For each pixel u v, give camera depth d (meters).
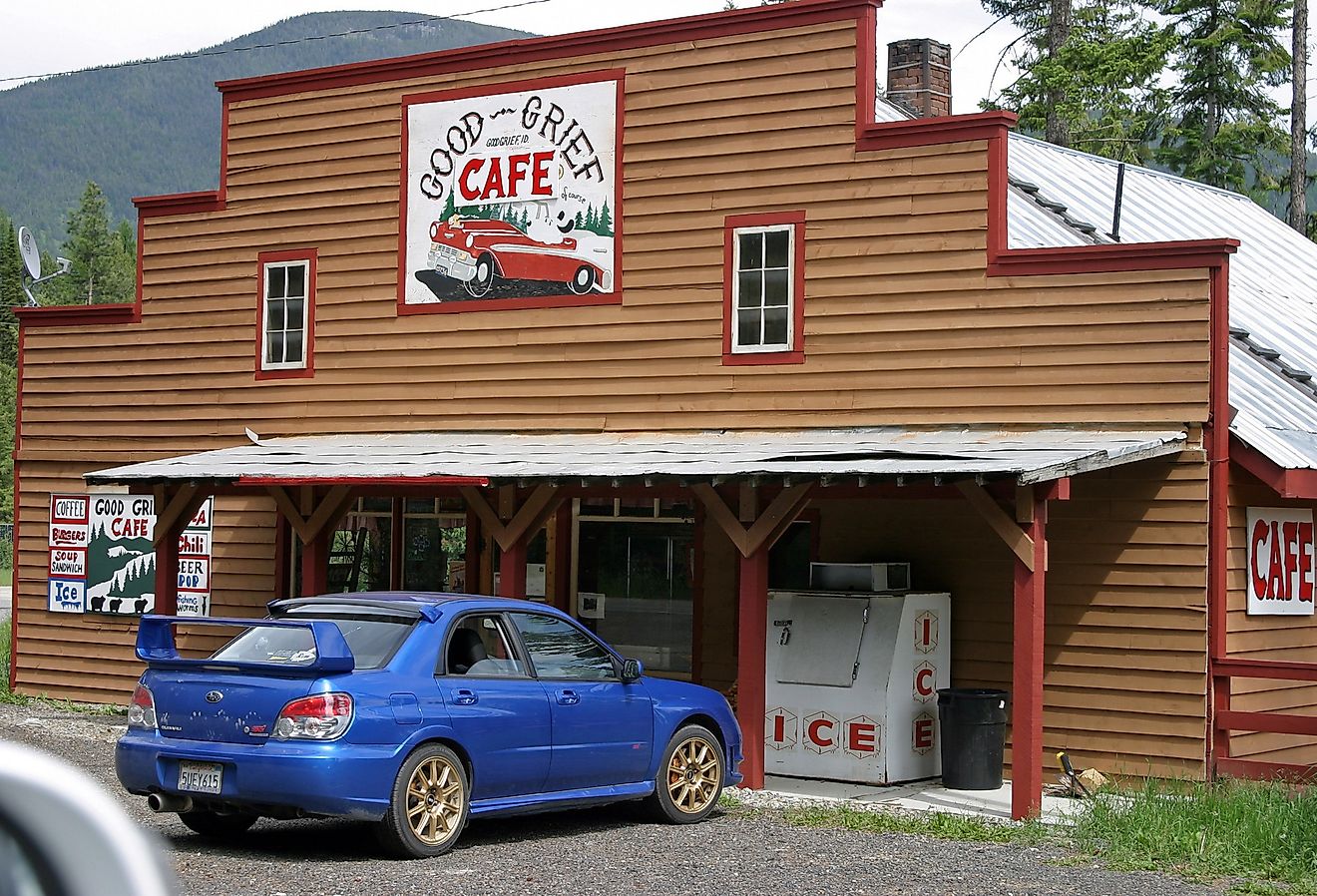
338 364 18.75
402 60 18.38
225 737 9.79
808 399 15.79
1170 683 13.72
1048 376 14.51
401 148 18.44
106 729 17.41
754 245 16.23
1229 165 41.69
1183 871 9.91
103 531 20.39
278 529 19.36
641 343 16.81
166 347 20.02
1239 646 14.10
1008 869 9.94
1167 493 13.84
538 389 17.42
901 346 15.32
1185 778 13.52
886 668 14.14
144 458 20.12
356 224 18.72
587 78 17.25
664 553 17.39
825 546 15.94
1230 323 17.56
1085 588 14.20
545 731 10.75
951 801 13.33
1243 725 13.41
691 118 16.64
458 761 10.20
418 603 10.61
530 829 11.34
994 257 14.85
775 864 9.99
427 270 18.20
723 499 13.87
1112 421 14.15
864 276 15.56
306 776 9.48
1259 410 14.77
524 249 17.58
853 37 15.77
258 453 17.70
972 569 15.02
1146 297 14.05
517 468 14.57
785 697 14.59
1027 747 11.98
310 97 19.09
